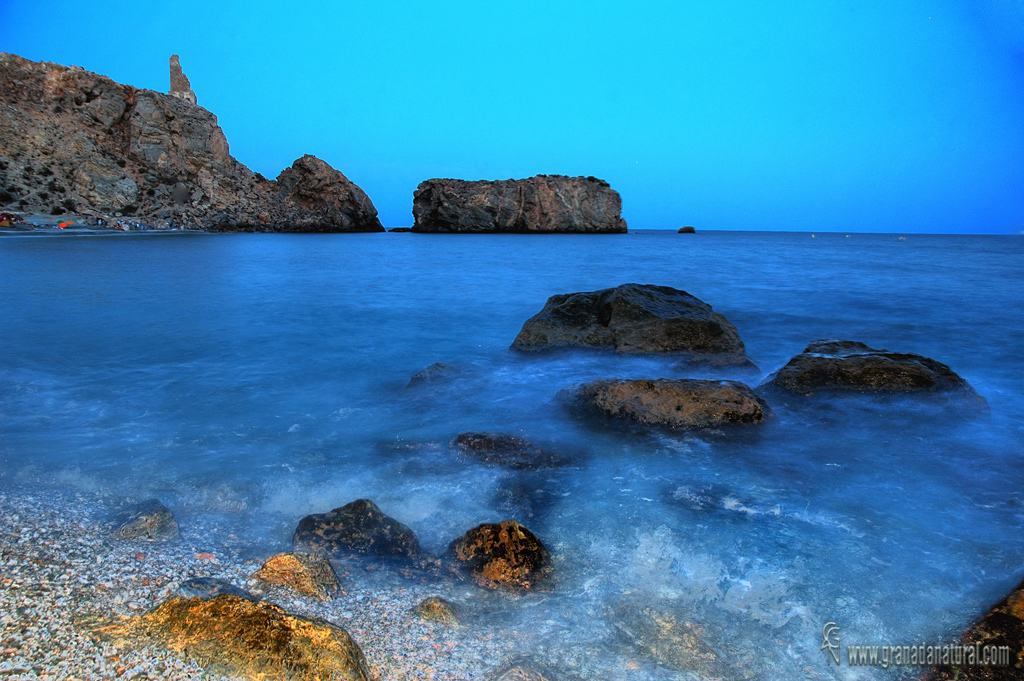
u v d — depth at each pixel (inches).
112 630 95.3
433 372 288.4
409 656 95.9
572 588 117.3
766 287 757.3
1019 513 152.3
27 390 263.9
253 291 648.4
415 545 130.9
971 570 125.5
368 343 395.5
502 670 92.0
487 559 123.4
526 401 253.3
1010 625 102.0
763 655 99.6
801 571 124.5
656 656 98.5
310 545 129.4
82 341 373.4
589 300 353.7
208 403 251.8
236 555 125.0
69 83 2167.8
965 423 220.7
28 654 88.4
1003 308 567.8
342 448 196.1
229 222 2539.4
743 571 124.1
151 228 2156.7
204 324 445.4
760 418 211.8
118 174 2178.9
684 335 318.3
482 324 475.2
